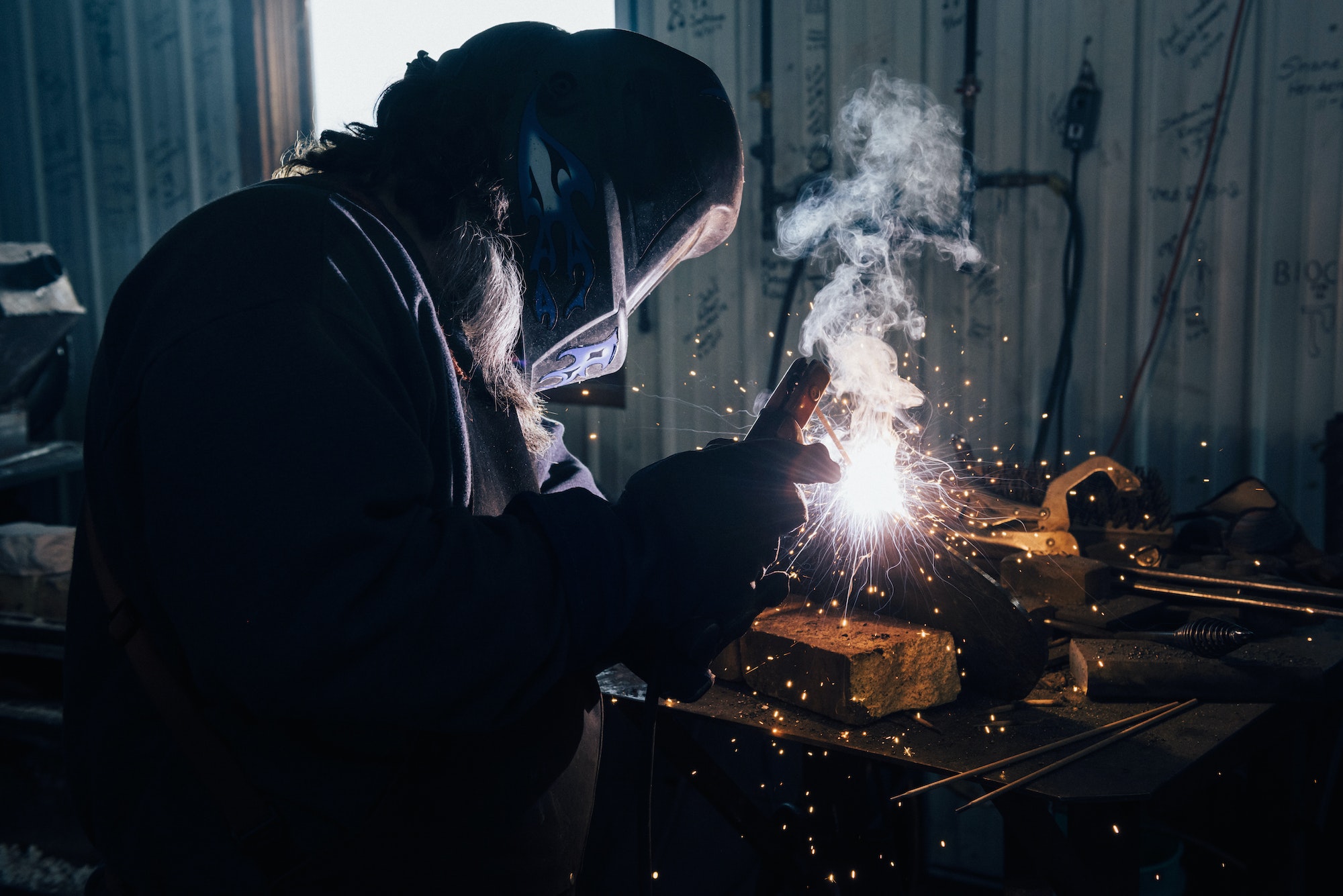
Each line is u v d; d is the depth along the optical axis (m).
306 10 3.53
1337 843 2.06
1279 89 2.54
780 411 1.10
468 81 1.01
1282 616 1.62
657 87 1.06
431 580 0.77
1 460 3.12
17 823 2.55
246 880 0.88
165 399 0.76
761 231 3.05
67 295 3.21
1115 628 1.66
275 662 0.73
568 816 1.06
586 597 0.85
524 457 1.14
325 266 0.84
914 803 2.00
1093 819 1.21
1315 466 2.62
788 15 2.95
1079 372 2.80
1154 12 2.61
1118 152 2.69
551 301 1.03
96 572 0.93
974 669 1.48
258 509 0.74
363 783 0.90
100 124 3.73
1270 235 2.59
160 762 0.92
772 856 1.55
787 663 1.46
